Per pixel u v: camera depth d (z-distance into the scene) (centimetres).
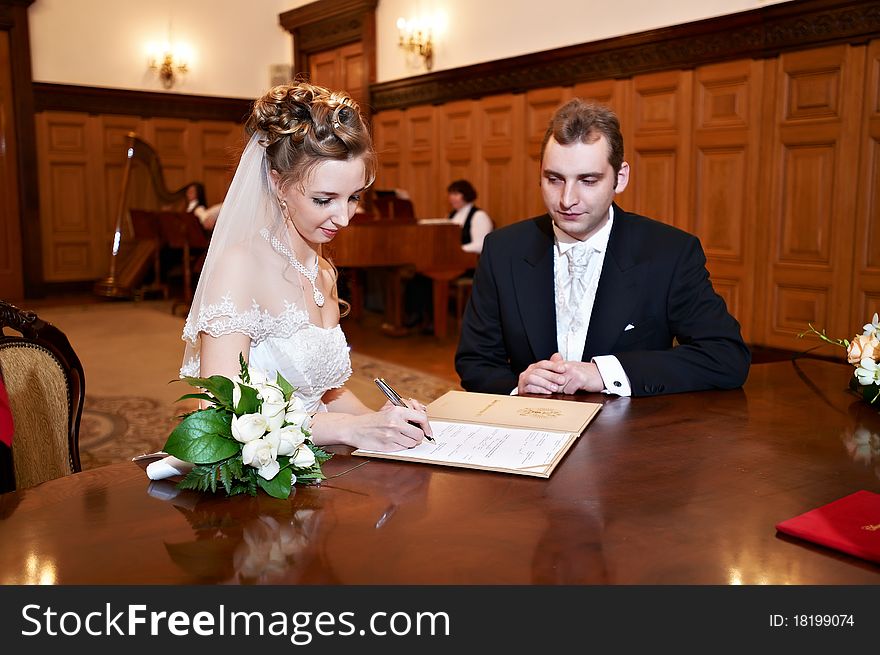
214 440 124
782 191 589
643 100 673
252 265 168
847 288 560
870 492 126
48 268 1002
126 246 1009
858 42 533
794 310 593
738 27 595
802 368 228
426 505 125
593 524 117
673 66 644
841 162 554
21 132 947
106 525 117
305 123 156
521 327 230
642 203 684
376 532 115
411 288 802
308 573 103
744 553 108
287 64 1116
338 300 204
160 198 1012
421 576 102
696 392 199
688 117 640
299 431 128
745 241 615
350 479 136
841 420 173
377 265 695
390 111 944
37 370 192
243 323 165
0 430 157
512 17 777
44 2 960
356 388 550
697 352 204
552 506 124
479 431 161
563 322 229
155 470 136
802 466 142
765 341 611
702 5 615
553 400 187
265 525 117
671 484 133
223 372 163
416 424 153
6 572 103
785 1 561
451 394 193
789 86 577
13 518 120
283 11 1102
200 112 1074
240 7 1084
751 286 615
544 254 230
